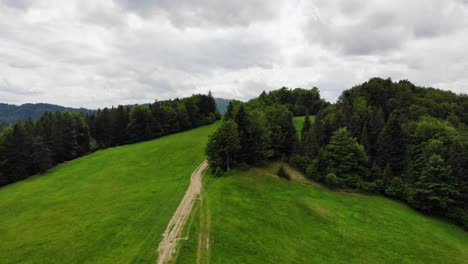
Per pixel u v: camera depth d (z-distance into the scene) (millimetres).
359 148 63562
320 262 34375
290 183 59219
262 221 41375
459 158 55844
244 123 64312
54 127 91938
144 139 111000
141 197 49031
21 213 47531
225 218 39906
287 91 134500
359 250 38500
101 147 106875
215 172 58969
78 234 36438
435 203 53406
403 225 47688
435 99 99438
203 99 135875
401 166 63469
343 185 61062
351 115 81500
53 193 58375
